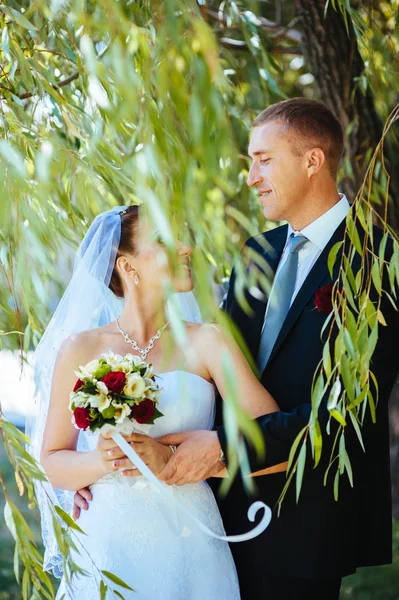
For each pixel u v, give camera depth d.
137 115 2.03
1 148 2.12
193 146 1.89
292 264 2.63
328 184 2.60
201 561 2.39
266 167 2.58
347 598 4.55
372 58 3.23
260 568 2.54
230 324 1.85
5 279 2.56
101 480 2.42
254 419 2.38
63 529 2.16
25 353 2.63
